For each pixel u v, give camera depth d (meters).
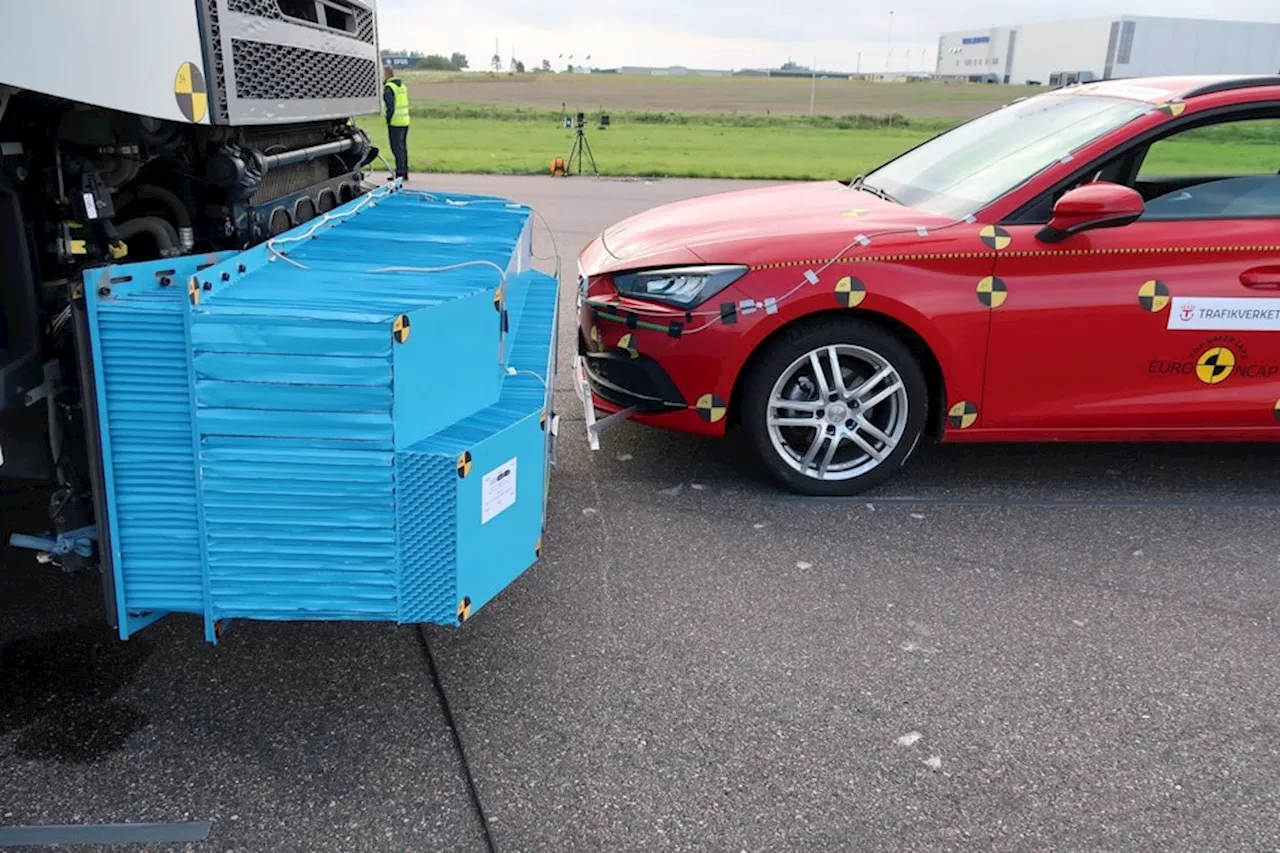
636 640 3.00
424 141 23.98
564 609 3.17
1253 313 3.83
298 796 2.29
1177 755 2.53
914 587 3.37
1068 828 2.26
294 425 2.16
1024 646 3.02
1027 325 3.79
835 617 3.16
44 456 2.31
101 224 2.54
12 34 1.87
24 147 2.26
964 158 4.48
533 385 2.83
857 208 4.26
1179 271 3.80
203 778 2.34
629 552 3.56
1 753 2.40
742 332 3.75
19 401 2.19
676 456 4.51
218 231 2.99
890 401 3.96
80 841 2.12
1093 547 3.71
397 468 2.21
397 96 15.02
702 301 3.77
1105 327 3.80
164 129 2.44
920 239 3.77
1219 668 2.93
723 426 3.89
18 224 2.22
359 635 2.99
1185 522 3.94
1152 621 3.19
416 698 2.69
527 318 3.72
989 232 3.77
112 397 2.15
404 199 4.65
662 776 2.40
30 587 3.18
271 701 2.65
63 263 2.40
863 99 54.62
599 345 4.09
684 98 53.91
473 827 2.21
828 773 2.43
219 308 2.11
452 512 2.26
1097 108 4.25
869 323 3.82
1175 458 4.65
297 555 2.27
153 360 2.12
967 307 3.75
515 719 2.61
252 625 3.03
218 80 2.55
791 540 3.69
